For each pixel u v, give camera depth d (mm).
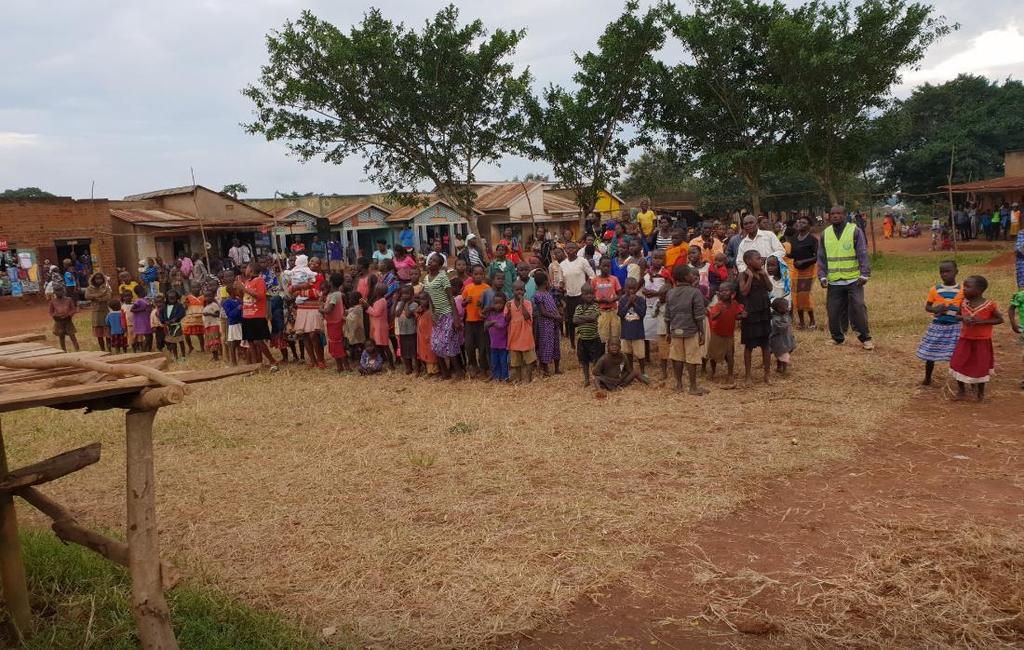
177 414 9609
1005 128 45812
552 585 4531
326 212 41156
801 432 7156
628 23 21969
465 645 4004
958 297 8086
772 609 4172
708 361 10469
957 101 49438
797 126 23250
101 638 4203
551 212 40719
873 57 21531
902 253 29547
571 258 11797
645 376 9656
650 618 4160
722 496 5723
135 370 3424
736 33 22500
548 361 10594
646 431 7520
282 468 7160
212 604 4477
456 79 21000
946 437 6750
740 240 11586
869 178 48344
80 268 30906
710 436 7203
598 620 4172
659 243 13352
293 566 5027
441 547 5141
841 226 10578
